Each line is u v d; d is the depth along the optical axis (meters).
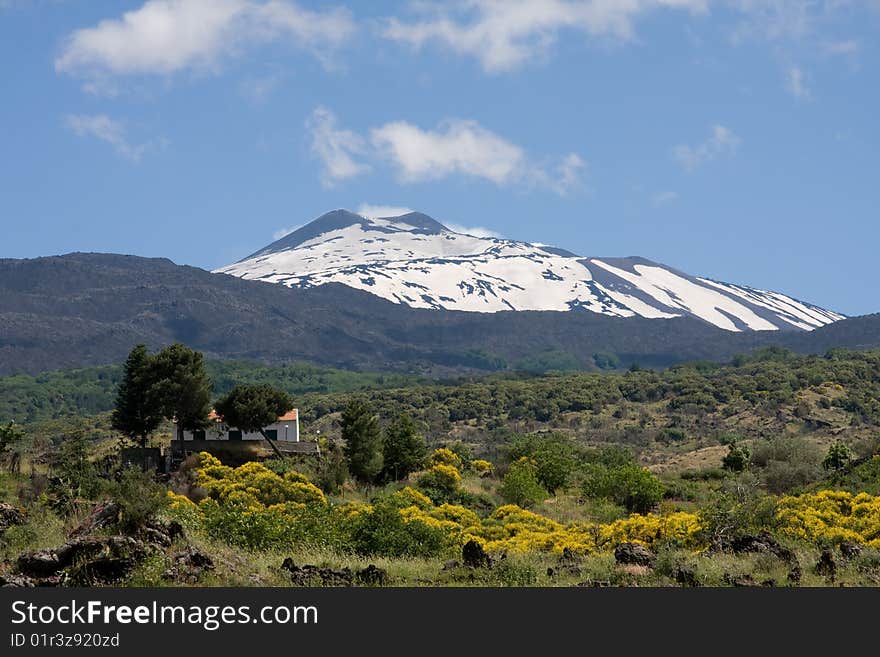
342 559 33.44
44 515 33.84
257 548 34.31
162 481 78.62
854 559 32.69
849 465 80.62
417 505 70.75
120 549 26.75
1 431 74.75
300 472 96.00
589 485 90.25
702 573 29.42
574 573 30.66
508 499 88.44
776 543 34.44
